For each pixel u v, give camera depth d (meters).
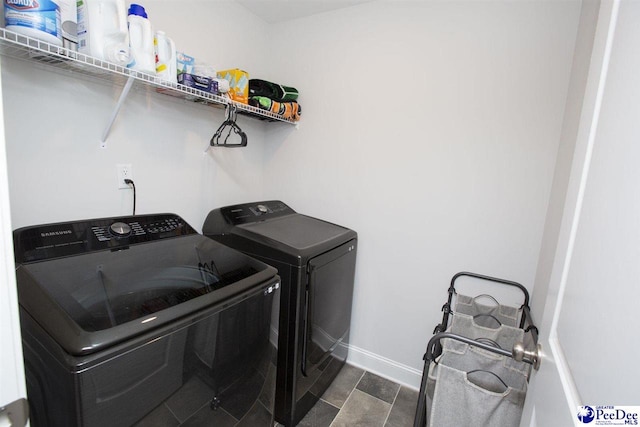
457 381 1.01
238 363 1.06
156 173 1.64
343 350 2.03
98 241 1.13
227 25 1.91
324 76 2.09
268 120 2.26
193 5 1.68
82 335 0.68
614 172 0.51
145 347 0.75
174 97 1.66
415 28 1.77
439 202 1.80
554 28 1.45
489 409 0.97
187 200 1.83
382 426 1.67
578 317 0.58
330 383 1.94
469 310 1.64
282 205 2.18
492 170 1.64
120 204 1.49
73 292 0.84
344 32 1.99
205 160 1.92
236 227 1.68
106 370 0.69
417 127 1.82
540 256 1.53
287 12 2.07
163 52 1.30
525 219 1.59
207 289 1.00
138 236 1.25
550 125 1.49
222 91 1.58
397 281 1.98
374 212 2.01
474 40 1.62
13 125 1.12
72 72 1.24
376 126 1.94
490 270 1.71
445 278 1.84
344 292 1.91
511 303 1.67
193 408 0.91
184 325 0.84
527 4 1.49
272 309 1.20
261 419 1.25
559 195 1.30
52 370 0.69
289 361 1.52
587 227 0.60
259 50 2.20
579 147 0.71
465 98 1.67
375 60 1.90
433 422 1.05
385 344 2.07
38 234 1.02
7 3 0.87
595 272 0.53
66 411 0.67
